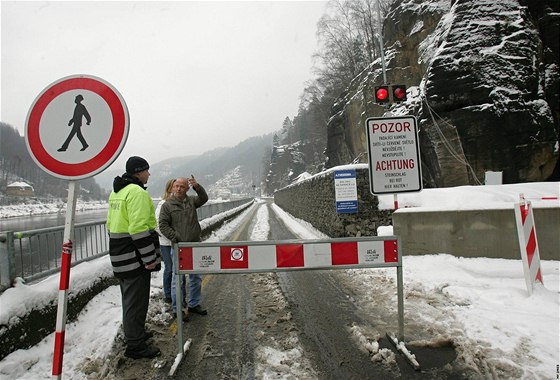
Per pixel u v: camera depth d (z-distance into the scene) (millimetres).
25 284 3617
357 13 39156
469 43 11781
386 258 3264
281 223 18312
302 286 5695
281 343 3521
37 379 2852
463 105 11352
